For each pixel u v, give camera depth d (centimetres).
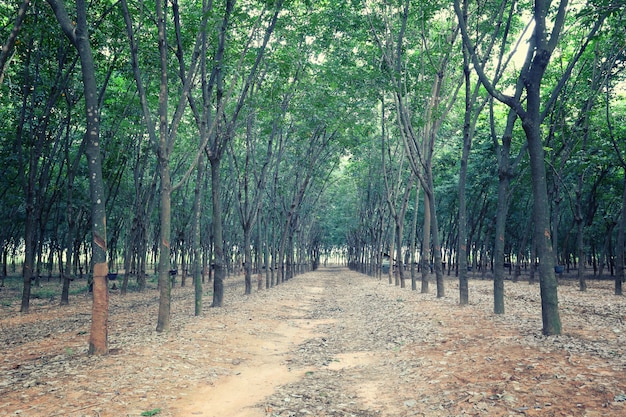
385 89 2166
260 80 2111
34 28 1683
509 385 751
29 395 774
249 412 748
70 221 2445
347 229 7731
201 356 1100
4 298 2836
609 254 4466
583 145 2481
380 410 752
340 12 2139
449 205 4647
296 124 3078
